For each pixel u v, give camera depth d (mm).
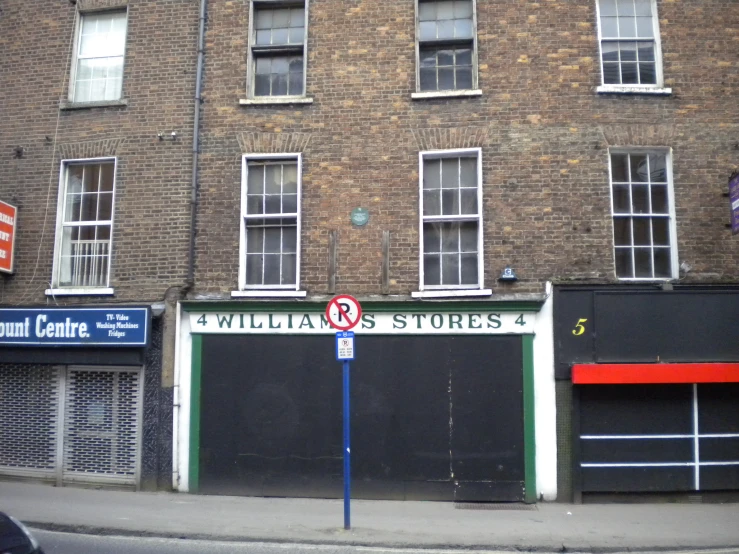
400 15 11438
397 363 10648
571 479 10281
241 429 10781
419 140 11070
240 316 10938
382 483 10484
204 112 11531
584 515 9445
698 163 10805
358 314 8672
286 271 11211
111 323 10914
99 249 11641
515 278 10578
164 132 11562
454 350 10586
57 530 8508
